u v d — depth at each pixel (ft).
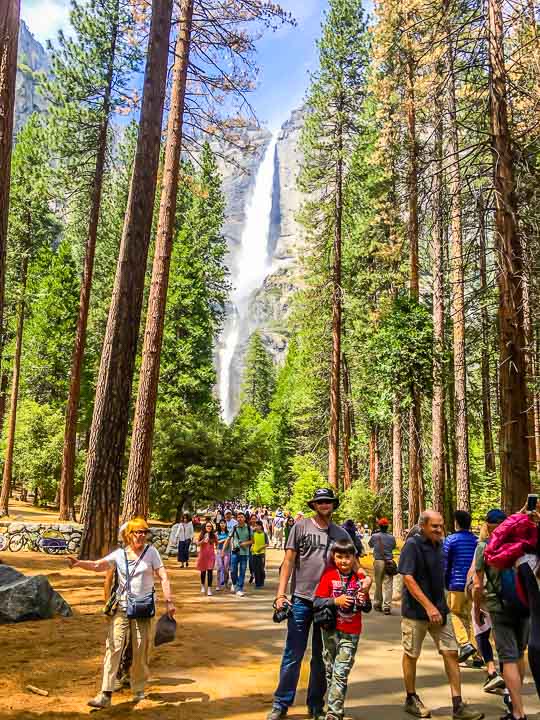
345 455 119.34
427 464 88.43
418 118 59.98
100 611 30.76
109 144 94.38
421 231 60.80
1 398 158.30
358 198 105.09
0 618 26.63
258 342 301.22
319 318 112.37
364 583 15.67
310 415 131.03
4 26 22.02
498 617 15.76
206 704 16.97
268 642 26.05
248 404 287.48
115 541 40.27
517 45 37.52
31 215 113.19
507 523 15.23
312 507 16.98
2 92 21.80
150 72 43.27
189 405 128.57
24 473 131.13
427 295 78.48
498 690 19.01
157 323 49.11
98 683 18.79
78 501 147.54
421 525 17.24
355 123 100.32
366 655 23.91
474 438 118.42
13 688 17.89
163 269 50.14
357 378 113.50
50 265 145.07
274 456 204.64
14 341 145.59
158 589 42.86
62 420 133.28
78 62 87.66
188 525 59.72
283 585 16.35
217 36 52.42
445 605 16.80
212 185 146.10
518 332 31.73
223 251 149.18
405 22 46.47
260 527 47.93
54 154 95.04
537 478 62.28
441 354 63.52
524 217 33.60
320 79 101.24
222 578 46.32
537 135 35.14
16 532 65.72
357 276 108.88
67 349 142.51
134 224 42.06
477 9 36.29
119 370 40.96
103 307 140.36
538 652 13.64
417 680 20.45
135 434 46.88
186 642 25.40
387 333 63.00
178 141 52.65
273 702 16.55
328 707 14.96
